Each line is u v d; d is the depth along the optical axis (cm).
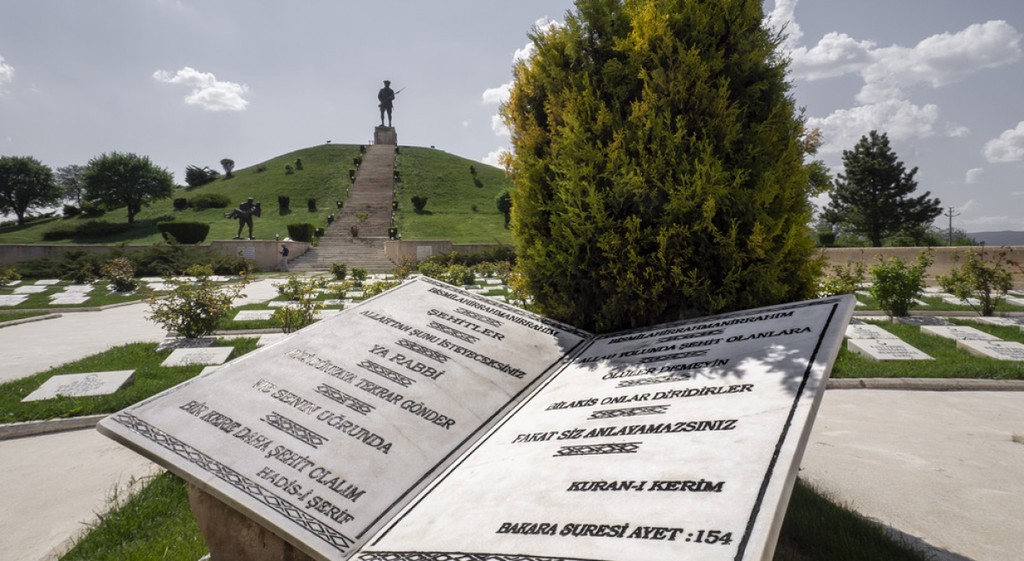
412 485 266
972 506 404
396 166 6575
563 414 287
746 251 362
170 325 1087
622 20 411
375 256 3841
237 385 323
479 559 201
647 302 386
